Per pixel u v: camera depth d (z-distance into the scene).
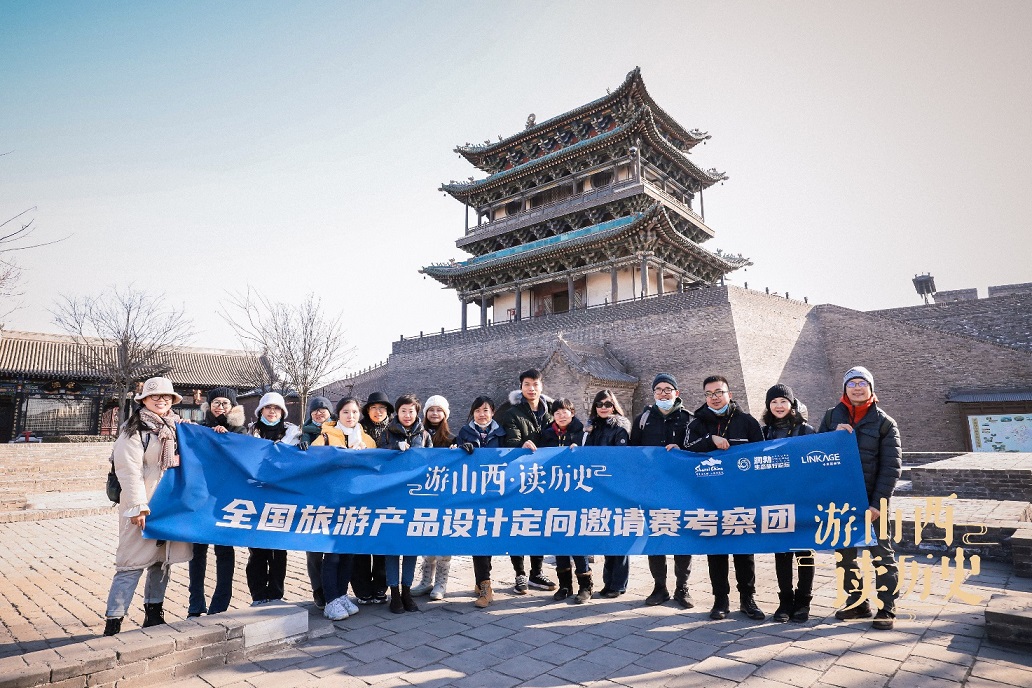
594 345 26.64
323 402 6.31
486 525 5.43
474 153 44.06
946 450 21.94
